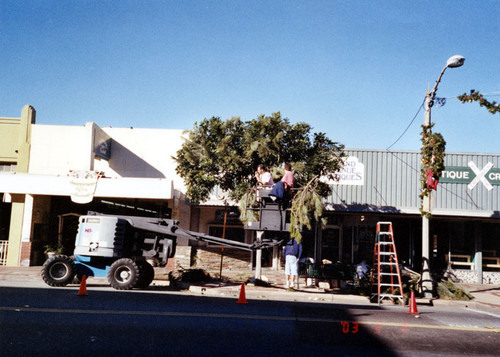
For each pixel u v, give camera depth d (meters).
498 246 20.25
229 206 18.94
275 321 8.41
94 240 12.73
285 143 14.22
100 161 20.06
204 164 14.34
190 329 7.42
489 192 19.25
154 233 13.49
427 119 13.98
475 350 6.89
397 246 20.48
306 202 13.06
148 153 19.98
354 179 19.36
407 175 19.39
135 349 6.14
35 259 19.06
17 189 17.83
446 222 20.38
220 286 13.88
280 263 19.52
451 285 14.57
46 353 5.82
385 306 11.84
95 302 9.78
